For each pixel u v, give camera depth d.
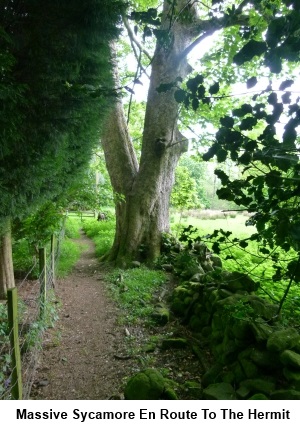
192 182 13.76
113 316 5.71
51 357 4.32
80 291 7.16
